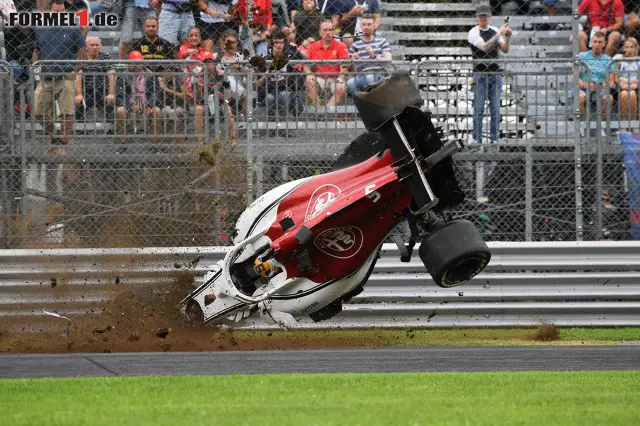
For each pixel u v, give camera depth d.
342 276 26.23
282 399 15.68
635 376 19.61
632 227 33.94
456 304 32.50
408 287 32.50
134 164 33.47
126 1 37.75
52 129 33.56
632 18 42.00
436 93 34.91
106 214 33.34
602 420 13.73
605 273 32.84
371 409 14.47
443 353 25.09
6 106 33.34
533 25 46.47
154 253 31.73
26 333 29.77
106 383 17.83
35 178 33.38
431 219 25.94
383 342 29.47
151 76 33.59
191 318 28.81
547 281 32.62
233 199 33.34
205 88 33.41
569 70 36.88
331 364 22.38
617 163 34.25
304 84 33.94
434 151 24.80
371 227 25.83
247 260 27.14
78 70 35.78
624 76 34.66
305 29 39.56
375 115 24.50
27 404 15.24
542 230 34.06
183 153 33.50
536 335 31.45
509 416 13.97
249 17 36.84
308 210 25.97
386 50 41.66
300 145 33.91
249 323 31.77
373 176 25.45
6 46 36.97
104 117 33.66
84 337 28.70
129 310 29.44
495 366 22.17
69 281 31.59
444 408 14.75
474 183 34.56
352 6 41.25
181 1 37.72
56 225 33.31
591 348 26.53
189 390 16.84
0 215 33.03
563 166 34.47
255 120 33.84
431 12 46.38
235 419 13.41
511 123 35.66
